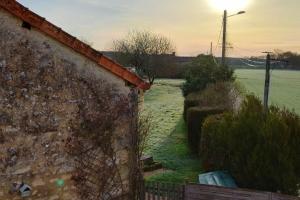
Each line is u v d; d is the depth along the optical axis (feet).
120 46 170.09
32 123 26.96
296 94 109.60
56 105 28.35
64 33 27.63
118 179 32.99
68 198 29.58
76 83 29.45
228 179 41.81
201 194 36.22
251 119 41.37
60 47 28.27
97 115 30.96
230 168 43.04
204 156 47.88
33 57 26.76
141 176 35.35
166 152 63.10
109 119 31.76
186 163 56.80
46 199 28.09
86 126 30.30
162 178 49.24
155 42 173.68
